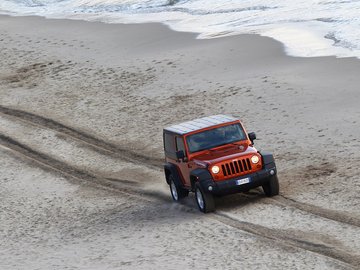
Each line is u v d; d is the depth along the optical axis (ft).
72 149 226.58
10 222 169.27
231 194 147.43
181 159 149.48
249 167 140.15
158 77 279.08
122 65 306.14
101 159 212.02
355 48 258.16
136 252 129.49
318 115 201.67
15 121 268.82
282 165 171.01
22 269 132.36
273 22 325.01
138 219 151.94
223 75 261.85
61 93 292.61
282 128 199.52
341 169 158.30
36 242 150.92
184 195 155.43
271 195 145.38
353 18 306.14
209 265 116.16
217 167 139.03
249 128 206.90
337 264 106.73
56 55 345.31
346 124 188.96
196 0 413.59
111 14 414.62
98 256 131.54
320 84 226.99
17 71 335.88
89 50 341.21
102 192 181.57
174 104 246.06
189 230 135.33
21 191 194.18
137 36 347.77
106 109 260.42
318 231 123.13
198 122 154.71
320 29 295.89
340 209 133.49
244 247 121.49
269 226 129.59
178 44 317.83
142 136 225.35
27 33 397.19
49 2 492.54
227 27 333.01
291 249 116.26
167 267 118.32
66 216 167.43
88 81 298.56
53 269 128.36
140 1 436.76
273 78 243.81
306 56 260.62
